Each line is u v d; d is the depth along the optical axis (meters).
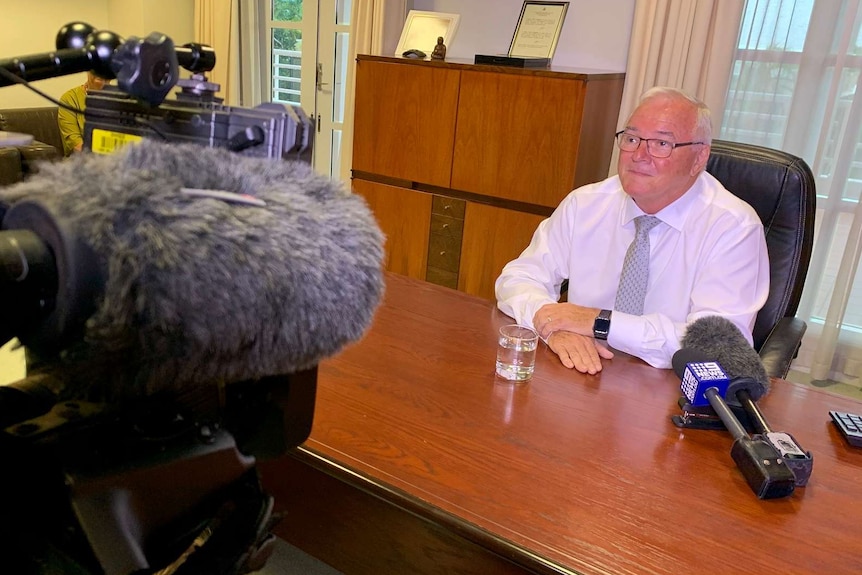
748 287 1.60
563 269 1.90
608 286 1.81
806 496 0.97
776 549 0.86
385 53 3.76
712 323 1.29
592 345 1.40
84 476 0.39
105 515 0.41
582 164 2.86
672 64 2.94
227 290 0.35
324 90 4.38
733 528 0.89
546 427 1.11
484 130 2.96
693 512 0.92
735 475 1.01
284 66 4.53
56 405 0.46
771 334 1.62
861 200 2.75
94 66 0.48
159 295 0.34
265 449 0.51
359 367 1.26
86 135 0.56
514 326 1.33
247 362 0.40
